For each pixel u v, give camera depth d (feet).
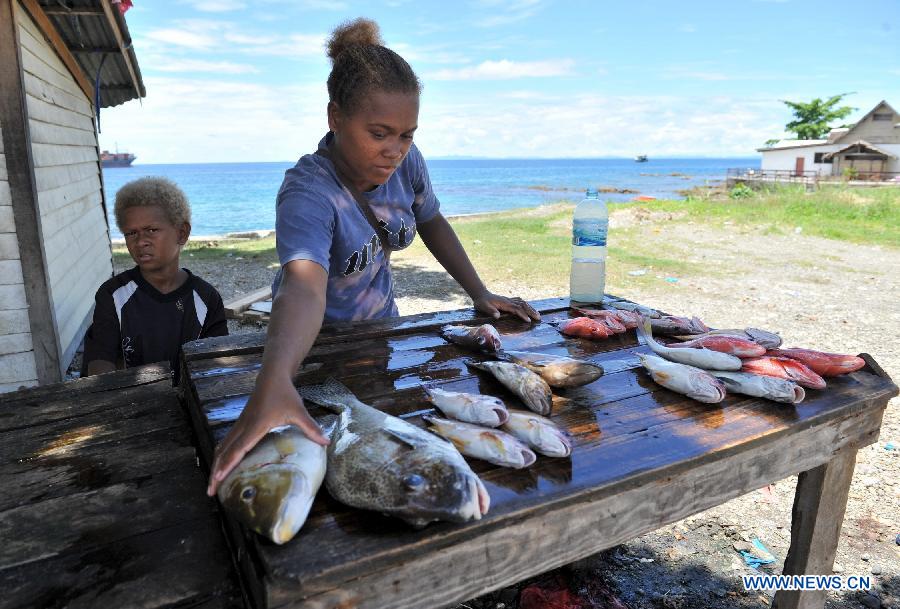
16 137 14.90
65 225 20.21
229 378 6.05
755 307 25.81
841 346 20.59
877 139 139.23
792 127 197.77
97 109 25.32
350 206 6.64
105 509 4.54
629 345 7.41
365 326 7.63
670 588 8.71
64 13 19.80
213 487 3.74
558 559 4.28
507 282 30.14
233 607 3.67
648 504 4.66
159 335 9.30
